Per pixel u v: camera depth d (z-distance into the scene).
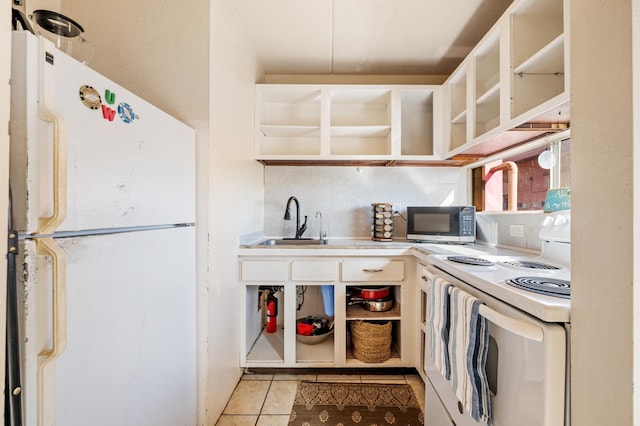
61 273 0.59
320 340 2.04
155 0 1.35
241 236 1.83
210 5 1.34
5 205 0.49
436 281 1.22
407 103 2.35
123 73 1.35
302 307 2.38
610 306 0.47
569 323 0.65
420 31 1.84
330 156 2.09
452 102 2.01
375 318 1.85
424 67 2.28
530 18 1.29
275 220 2.43
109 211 0.78
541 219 1.53
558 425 0.65
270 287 2.29
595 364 0.51
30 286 0.56
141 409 0.91
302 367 1.88
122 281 0.83
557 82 1.29
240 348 1.81
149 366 0.96
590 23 0.51
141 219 0.92
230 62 1.59
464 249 1.74
